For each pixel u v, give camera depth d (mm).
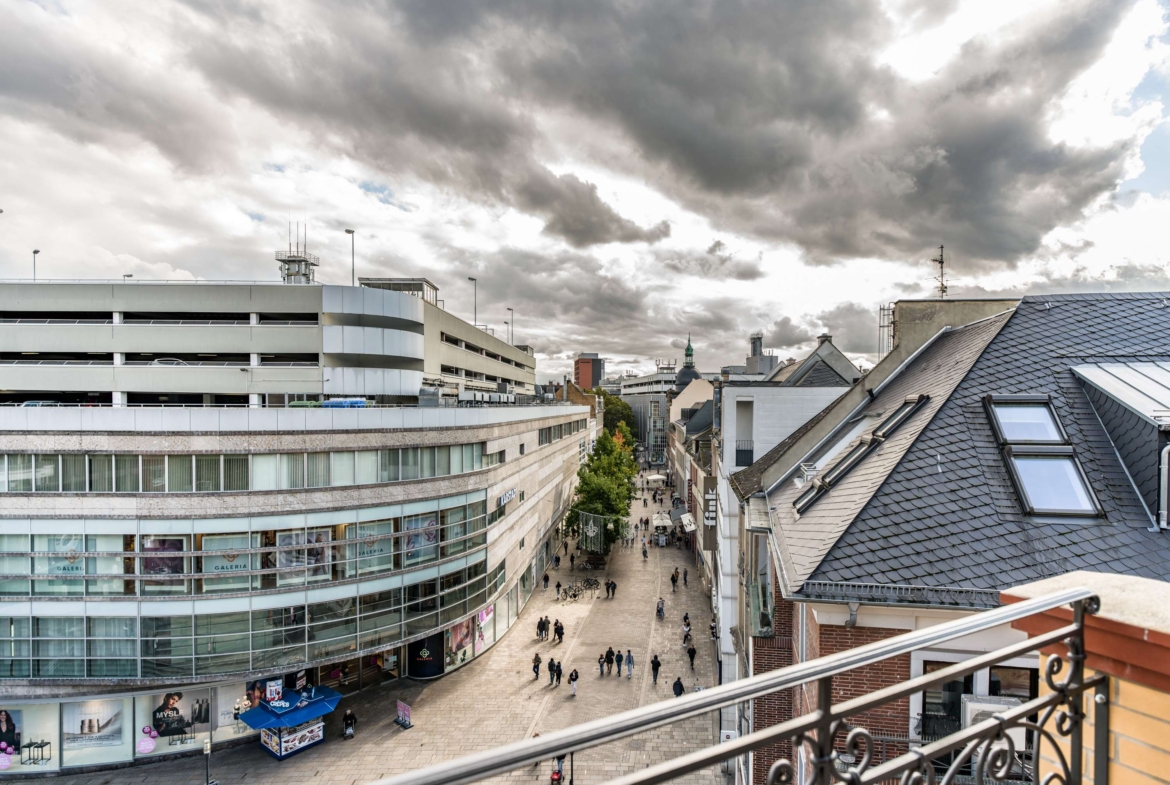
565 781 20000
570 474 63562
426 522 27500
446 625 28359
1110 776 2781
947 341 15914
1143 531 8133
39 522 22156
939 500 8812
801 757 7824
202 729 23250
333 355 37875
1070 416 9898
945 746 2516
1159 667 2543
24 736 22375
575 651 32062
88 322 36031
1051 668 2779
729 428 24719
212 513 22547
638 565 50250
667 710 1762
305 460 23938
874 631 7828
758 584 15211
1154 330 11562
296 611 23719
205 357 37938
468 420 29984
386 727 24531
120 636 22297
